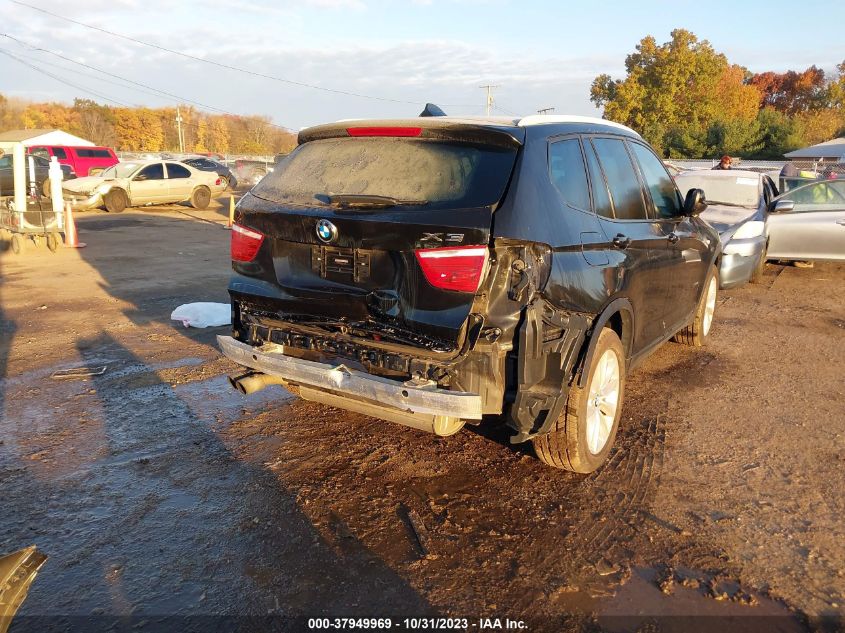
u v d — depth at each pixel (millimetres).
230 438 4453
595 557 3180
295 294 3545
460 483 3879
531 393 3279
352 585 2957
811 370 6027
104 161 29000
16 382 5453
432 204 3164
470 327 3102
